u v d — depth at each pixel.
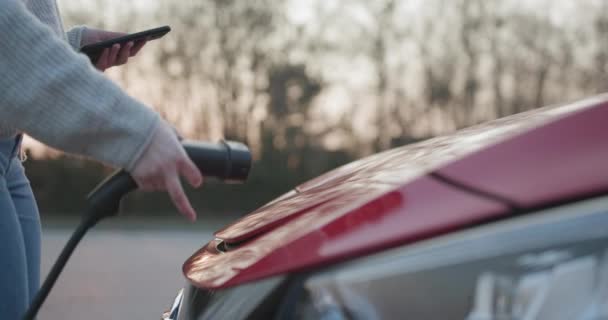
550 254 0.94
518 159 1.02
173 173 1.16
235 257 1.14
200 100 20.84
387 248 0.97
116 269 9.29
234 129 21.48
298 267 1.00
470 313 0.94
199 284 1.17
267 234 1.17
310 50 21.53
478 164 1.03
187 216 1.18
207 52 20.92
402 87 21.50
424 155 1.28
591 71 21.03
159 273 9.00
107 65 1.86
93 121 1.15
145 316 6.40
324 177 1.59
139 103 1.19
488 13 21.56
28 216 1.82
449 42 21.64
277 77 21.66
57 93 1.15
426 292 0.95
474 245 0.95
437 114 21.72
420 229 0.97
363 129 21.75
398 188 1.05
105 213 1.20
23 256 1.65
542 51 21.50
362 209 1.04
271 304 1.00
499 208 0.97
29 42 1.16
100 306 6.77
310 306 0.98
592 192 0.96
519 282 0.93
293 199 1.36
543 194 0.97
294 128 21.94
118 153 1.16
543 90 21.59
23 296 1.63
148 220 20.95
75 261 10.05
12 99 1.15
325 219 1.07
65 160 22.30
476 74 21.73
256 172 22.31
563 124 1.05
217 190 22.70
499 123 1.40
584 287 0.92
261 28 21.31
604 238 0.93
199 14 20.70
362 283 0.96
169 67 20.31
